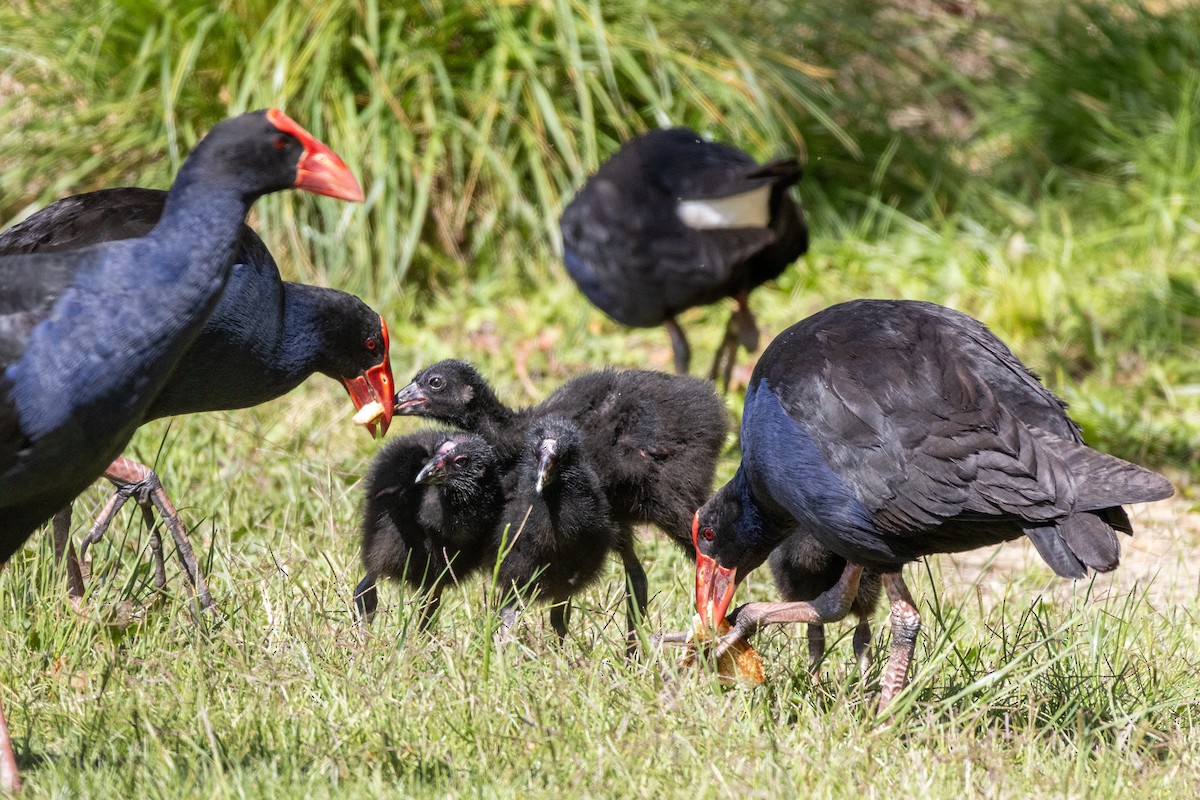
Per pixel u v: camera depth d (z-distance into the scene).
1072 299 19.38
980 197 22.95
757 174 14.96
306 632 9.21
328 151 7.73
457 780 7.63
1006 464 8.07
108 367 7.34
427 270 20.12
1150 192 22.39
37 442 7.39
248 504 12.49
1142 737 8.36
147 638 9.41
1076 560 7.86
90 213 10.29
